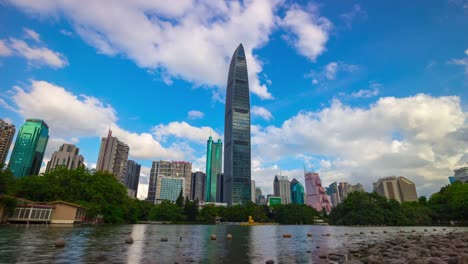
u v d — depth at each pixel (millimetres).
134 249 22891
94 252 19875
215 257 19891
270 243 32656
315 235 50031
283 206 184625
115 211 82062
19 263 14469
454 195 110812
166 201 153875
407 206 122938
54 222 56500
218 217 174500
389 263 16422
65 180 74688
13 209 49062
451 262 15562
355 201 124125
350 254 22375
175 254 20781
